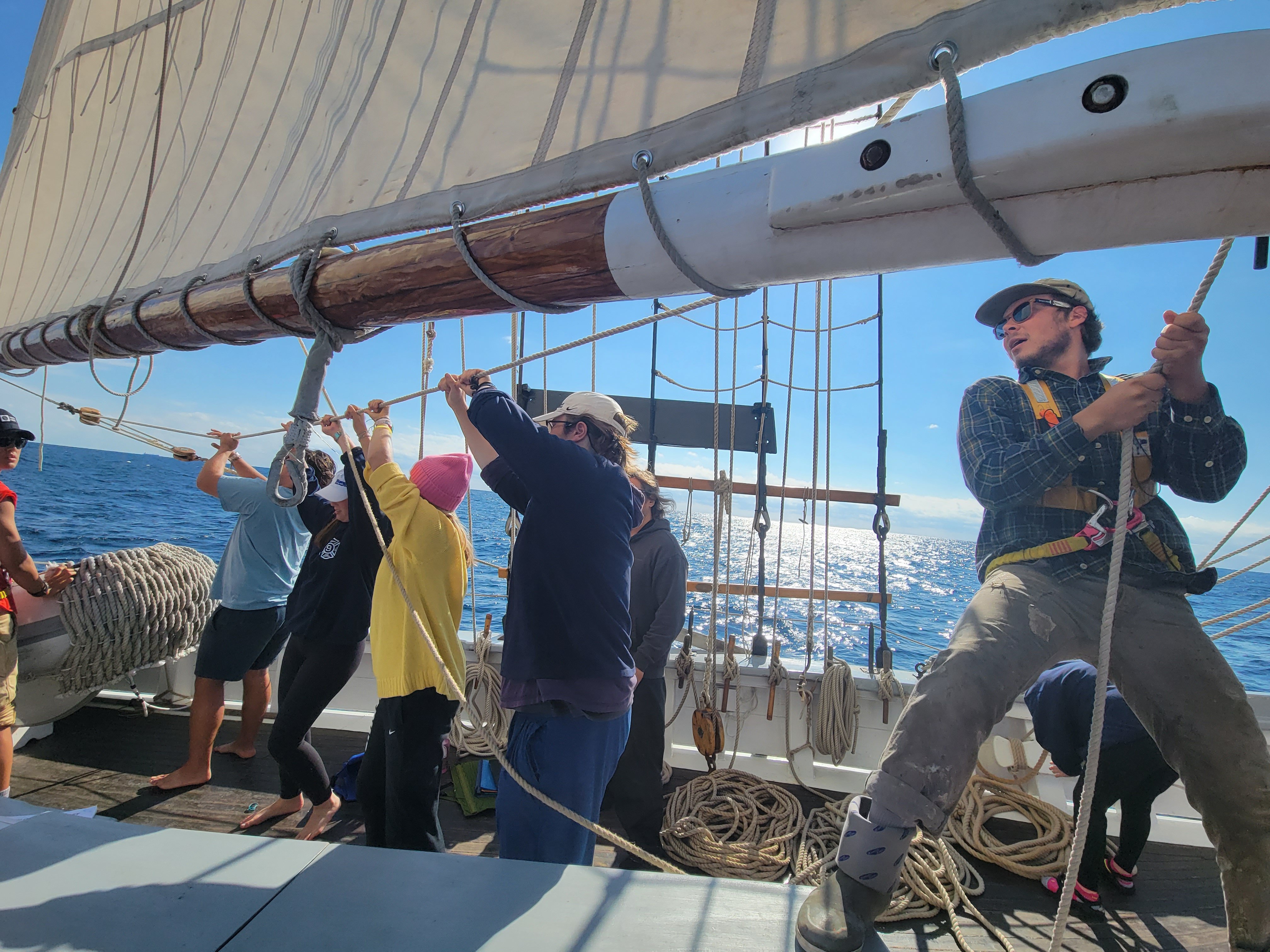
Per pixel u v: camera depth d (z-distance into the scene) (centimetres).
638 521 188
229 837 144
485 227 114
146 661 321
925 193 72
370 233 131
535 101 112
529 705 153
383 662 204
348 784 280
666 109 95
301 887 129
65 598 300
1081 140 62
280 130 170
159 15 221
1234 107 57
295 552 295
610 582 154
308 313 139
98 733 333
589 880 135
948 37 71
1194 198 64
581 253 100
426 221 121
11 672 256
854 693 288
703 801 275
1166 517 146
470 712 159
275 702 359
